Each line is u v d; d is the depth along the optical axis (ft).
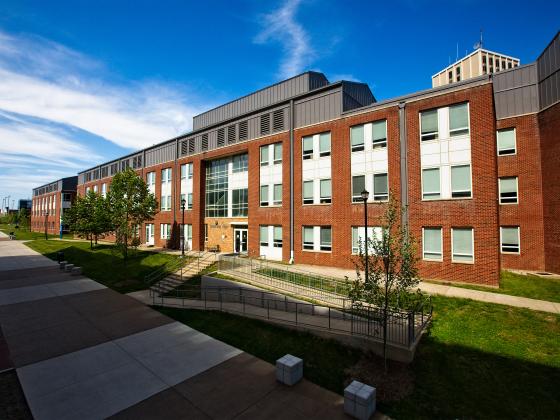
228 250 104.78
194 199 114.21
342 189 73.97
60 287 68.90
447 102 61.41
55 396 26.50
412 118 65.31
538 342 34.09
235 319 45.62
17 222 338.34
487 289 53.83
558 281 58.49
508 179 74.49
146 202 110.63
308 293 51.65
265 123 91.30
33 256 120.98
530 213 70.69
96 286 69.72
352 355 34.24
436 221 61.36
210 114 125.18
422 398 26.55
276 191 88.02
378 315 35.19
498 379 28.55
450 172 60.95
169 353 35.09
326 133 78.54
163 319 47.01
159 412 24.23
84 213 139.54
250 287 55.72
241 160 102.32
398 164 66.49
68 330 42.52
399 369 31.14
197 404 25.31
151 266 87.10
